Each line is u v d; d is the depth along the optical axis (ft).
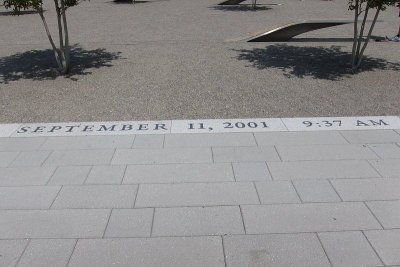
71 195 14.60
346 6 71.10
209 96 25.26
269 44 40.42
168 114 22.38
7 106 23.89
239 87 26.96
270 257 11.48
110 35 46.26
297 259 11.39
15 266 11.21
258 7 72.49
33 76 29.89
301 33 41.88
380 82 27.71
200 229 12.67
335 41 41.50
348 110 22.72
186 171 16.16
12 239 12.32
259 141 18.84
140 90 26.53
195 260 11.37
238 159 17.13
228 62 33.37
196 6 76.18
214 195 14.49
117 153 17.75
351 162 16.85
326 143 18.61
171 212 13.53
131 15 64.44
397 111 22.48
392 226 12.75
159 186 15.11
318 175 15.80
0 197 14.55
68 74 30.30
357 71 30.37
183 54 36.35
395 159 17.08
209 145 18.47
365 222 12.95
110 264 11.26
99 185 15.24
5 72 31.01
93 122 21.29
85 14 66.03
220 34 46.24
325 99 24.53
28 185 15.31
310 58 34.35
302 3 77.56
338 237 12.26
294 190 14.78
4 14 65.67
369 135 19.45
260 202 14.06
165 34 46.52
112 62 33.65
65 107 23.61
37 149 18.28
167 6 77.00
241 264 11.20
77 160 17.20
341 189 14.83
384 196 14.37
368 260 11.34
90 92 26.25
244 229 12.65
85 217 13.33
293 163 16.74
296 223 12.92
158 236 12.37
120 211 13.62
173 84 27.73
